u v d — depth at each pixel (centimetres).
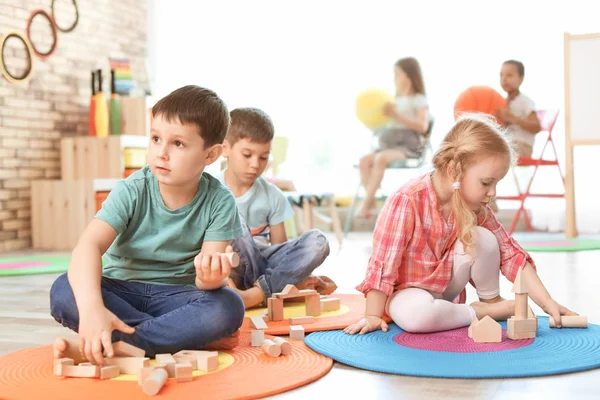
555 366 127
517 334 148
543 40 484
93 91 464
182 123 132
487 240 167
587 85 433
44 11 459
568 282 244
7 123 436
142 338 131
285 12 549
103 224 135
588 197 477
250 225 209
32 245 452
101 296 127
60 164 474
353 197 516
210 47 561
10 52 436
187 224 143
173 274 146
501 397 113
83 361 128
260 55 555
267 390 114
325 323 166
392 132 476
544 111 470
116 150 445
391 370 126
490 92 459
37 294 236
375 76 533
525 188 482
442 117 510
